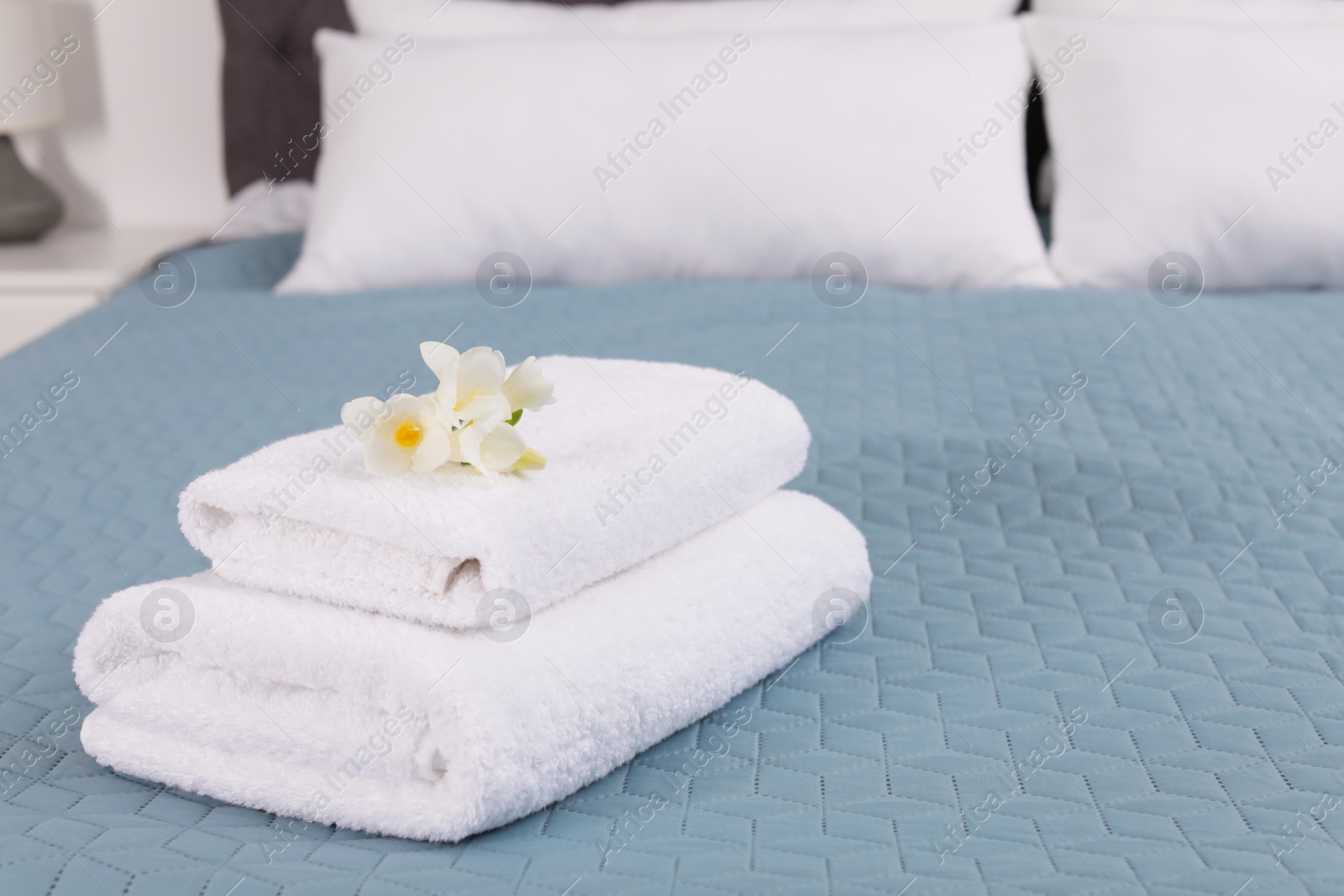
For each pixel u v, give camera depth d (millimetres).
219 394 1324
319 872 551
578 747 602
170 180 2459
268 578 646
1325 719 686
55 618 840
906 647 792
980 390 1276
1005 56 1682
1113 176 1614
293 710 618
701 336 1441
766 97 1605
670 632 658
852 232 1593
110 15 2359
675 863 558
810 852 566
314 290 1688
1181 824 586
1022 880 535
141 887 540
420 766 577
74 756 681
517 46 1684
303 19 2172
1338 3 1740
